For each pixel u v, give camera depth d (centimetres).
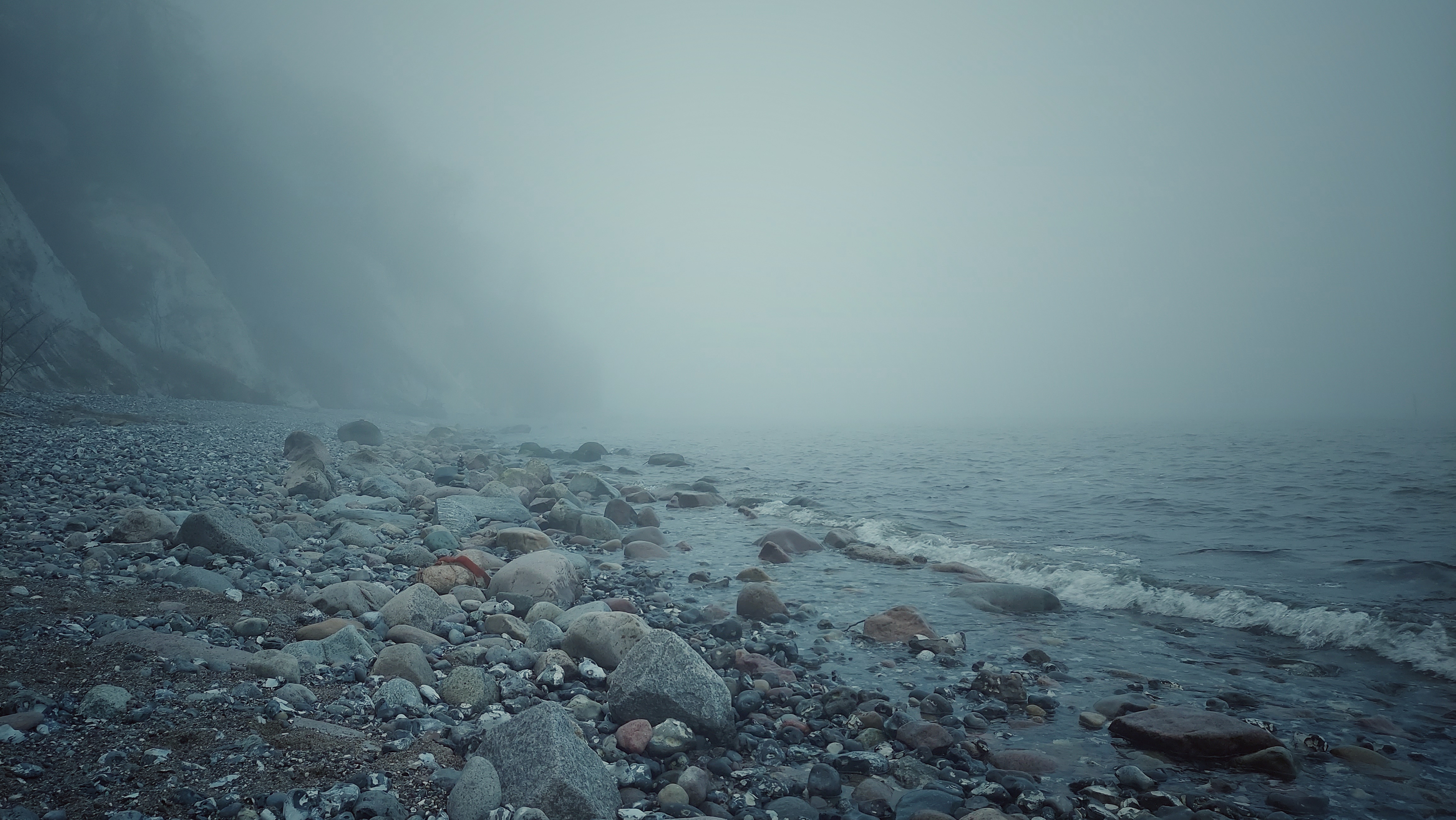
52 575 836
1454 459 3503
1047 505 2067
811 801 530
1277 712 696
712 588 1212
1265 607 1005
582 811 448
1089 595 1159
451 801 443
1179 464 3334
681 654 634
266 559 1010
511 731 500
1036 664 846
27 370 4128
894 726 659
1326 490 2336
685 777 523
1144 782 553
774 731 650
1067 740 643
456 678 630
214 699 540
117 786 416
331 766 474
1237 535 1598
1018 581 1277
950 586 1229
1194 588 1108
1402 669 814
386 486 1827
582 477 2284
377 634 798
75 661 578
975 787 546
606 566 1340
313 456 1862
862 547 1499
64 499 1298
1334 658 857
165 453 2100
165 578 874
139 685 548
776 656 866
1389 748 614
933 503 2130
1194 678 795
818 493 2380
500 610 941
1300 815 507
